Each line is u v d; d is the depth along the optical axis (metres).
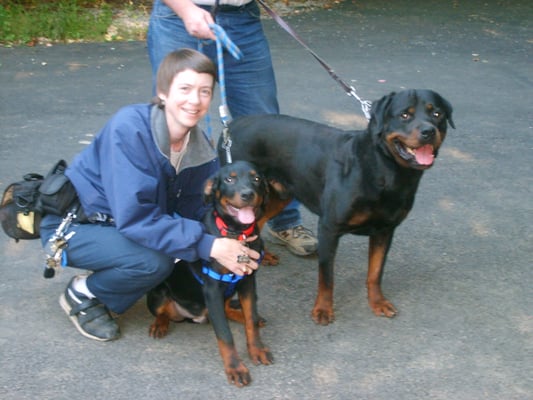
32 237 3.30
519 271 4.00
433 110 3.21
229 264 2.93
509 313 3.56
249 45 4.00
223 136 4.02
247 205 2.91
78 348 3.22
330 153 3.51
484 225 4.60
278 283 3.89
